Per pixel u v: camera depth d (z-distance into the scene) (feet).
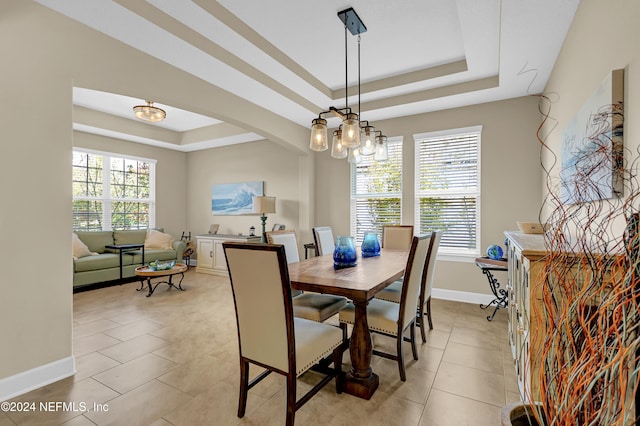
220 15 7.85
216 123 18.71
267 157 19.10
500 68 9.52
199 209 22.11
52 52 7.03
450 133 13.15
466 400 6.31
